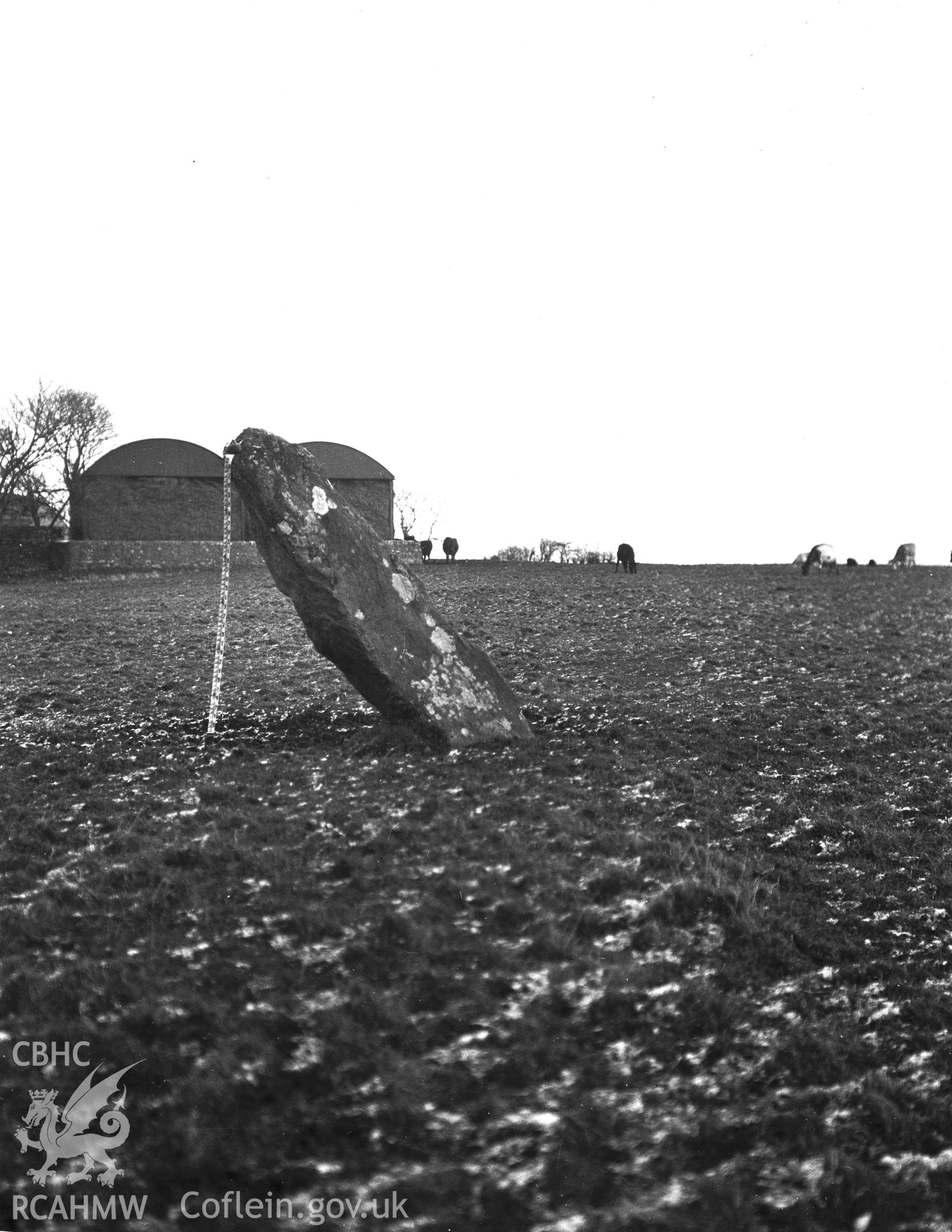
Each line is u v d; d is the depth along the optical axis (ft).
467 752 39.96
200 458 222.28
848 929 27.55
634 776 38.65
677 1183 18.24
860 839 33.45
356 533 40.78
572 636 76.02
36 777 38.88
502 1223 17.31
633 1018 22.25
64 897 27.12
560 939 24.66
